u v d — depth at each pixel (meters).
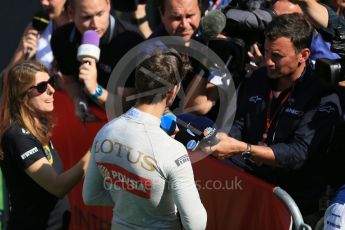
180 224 12.44
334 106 14.05
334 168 14.57
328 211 12.09
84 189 12.92
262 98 14.70
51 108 14.59
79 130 16.41
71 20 18.95
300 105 14.15
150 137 11.88
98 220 16.25
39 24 20.17
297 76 14.23
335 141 14.41
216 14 15.12
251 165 14.87
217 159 13.95
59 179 14.11
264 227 13.20
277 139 14.37
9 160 14.42
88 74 15.27
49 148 15.02
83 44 15.38
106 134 12.30
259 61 16.12
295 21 13.95
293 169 14.20
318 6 14.88
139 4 20.02
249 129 14.84
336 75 13.20
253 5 15.82
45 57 20.39
